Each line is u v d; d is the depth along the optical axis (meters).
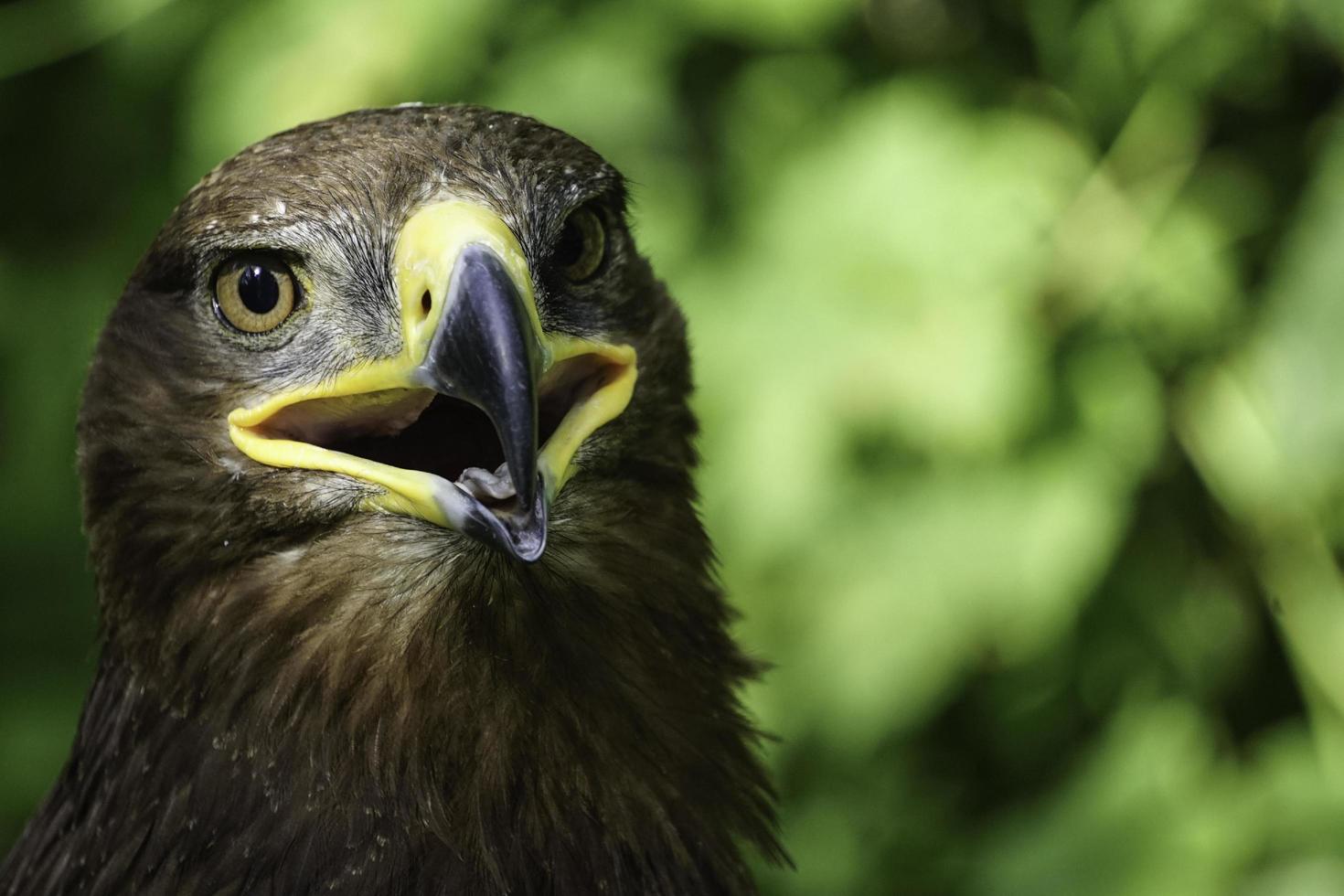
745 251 6.88
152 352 4.22
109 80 7.74
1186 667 7.25
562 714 4.21
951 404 6.53
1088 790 6.99
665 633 4.42
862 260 6.68
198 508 4.14
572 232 4.32
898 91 6.91
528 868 4.13
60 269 8.03
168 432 4.18
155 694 4.17
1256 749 7.38
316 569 4.09
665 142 7.12
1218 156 7.13
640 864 4.26
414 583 4.09
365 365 4.07
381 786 4.08
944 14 7.20
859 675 6.84
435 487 4.01
